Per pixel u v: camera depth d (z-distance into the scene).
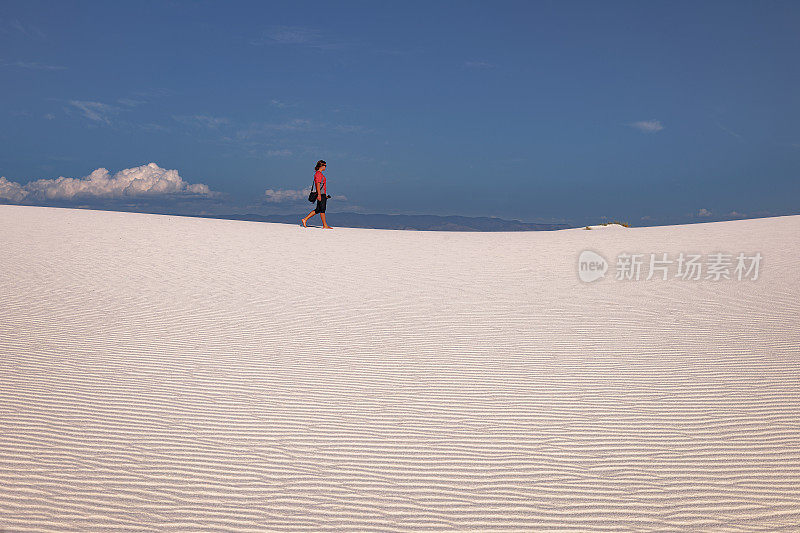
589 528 4.20
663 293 12.73
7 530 3.89
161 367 7.72
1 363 7.50
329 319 10.64
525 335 9.51
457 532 4.15
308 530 4.13
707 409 6.29
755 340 8.85
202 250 18.83
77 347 8.45
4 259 15.41
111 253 17.33
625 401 6.59
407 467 5.12
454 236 26.83
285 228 27.61
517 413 6.31
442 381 7.34
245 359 8.20
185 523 4.16
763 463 5.09
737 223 28.73
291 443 5.55
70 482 4.63
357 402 6.63
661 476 4.93
